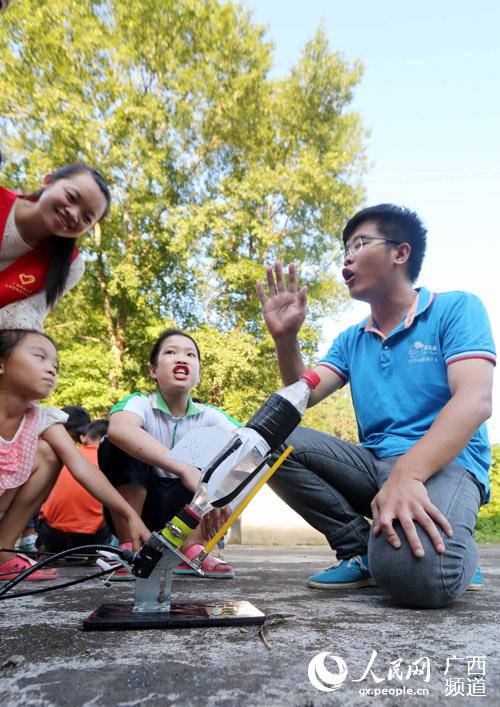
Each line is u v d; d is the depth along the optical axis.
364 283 1.69
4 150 9.87
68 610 1.23
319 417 15.49
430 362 1.61
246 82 11.62
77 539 3.23
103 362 9.71
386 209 1.70
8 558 1.85
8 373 1.66
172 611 1.08
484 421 1.39
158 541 1.05
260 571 2.48
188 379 2.22
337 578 1.67
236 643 0.90
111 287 10.03
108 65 10.49
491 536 8.59
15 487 1.72
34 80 9.95
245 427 1.07
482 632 1.02
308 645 0.90
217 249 10.84
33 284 1.88
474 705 0.67
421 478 1.31
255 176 11.20
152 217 10.65
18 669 0.77
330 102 12.75
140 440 1.91
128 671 0.76
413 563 1.23
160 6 10.97
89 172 1.86
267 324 1.66
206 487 1.04
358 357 1.82
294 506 1.75
